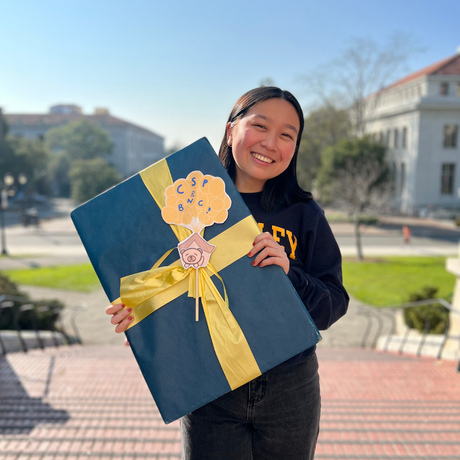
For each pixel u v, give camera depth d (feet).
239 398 4.44
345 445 10.24
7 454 9.34
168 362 4.12
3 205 68.95
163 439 10.07
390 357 22.20
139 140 268.62
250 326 4.10
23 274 54.24
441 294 43.50
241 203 4.24
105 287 4.21
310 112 121.19
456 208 110.73
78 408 12.67
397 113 118.42
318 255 4.74
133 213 4.28
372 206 81.30
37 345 24.90
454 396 15.01
